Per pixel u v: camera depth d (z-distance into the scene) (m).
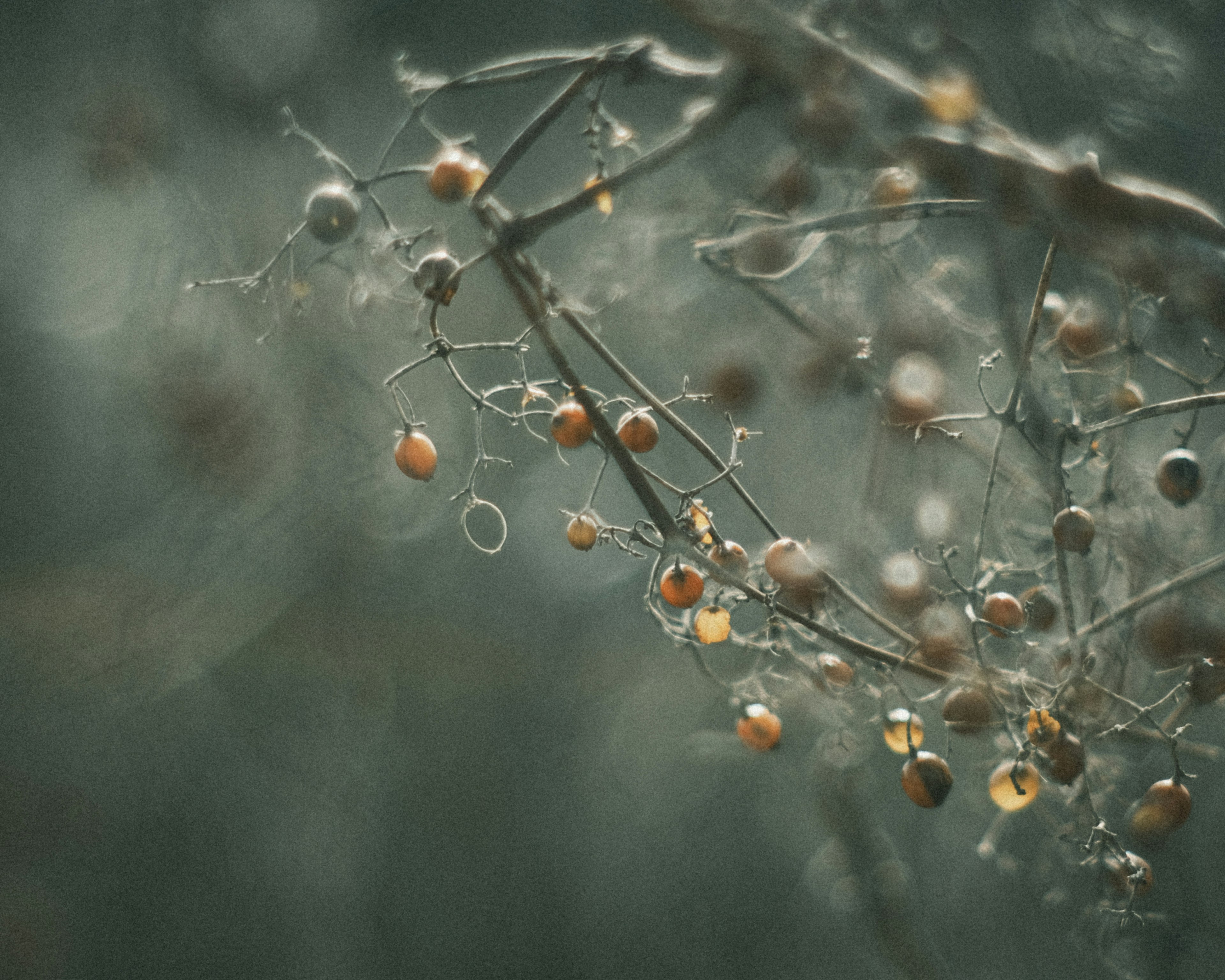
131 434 0.65
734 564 0.43
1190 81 0.48
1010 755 0.43
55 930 0.76
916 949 0.62
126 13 0.51
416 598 0.77
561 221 0.42
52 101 0.55
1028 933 0.59
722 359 0.47
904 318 0.46
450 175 0.42
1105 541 0.44
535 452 0.77
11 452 0.68
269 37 0.52
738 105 0.42
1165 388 0.49
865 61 0.42
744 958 0.78
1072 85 0.47
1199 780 0.53
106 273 0.57
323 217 0.42
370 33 0.55
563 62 0.42
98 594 0.71
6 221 0.57
